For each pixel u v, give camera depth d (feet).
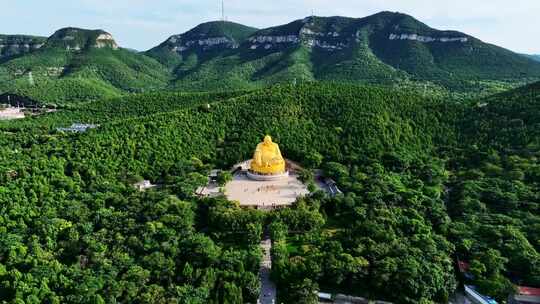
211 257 318.45
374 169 487.61
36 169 443.73
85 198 407.03
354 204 408.26
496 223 371.76
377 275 300.61
